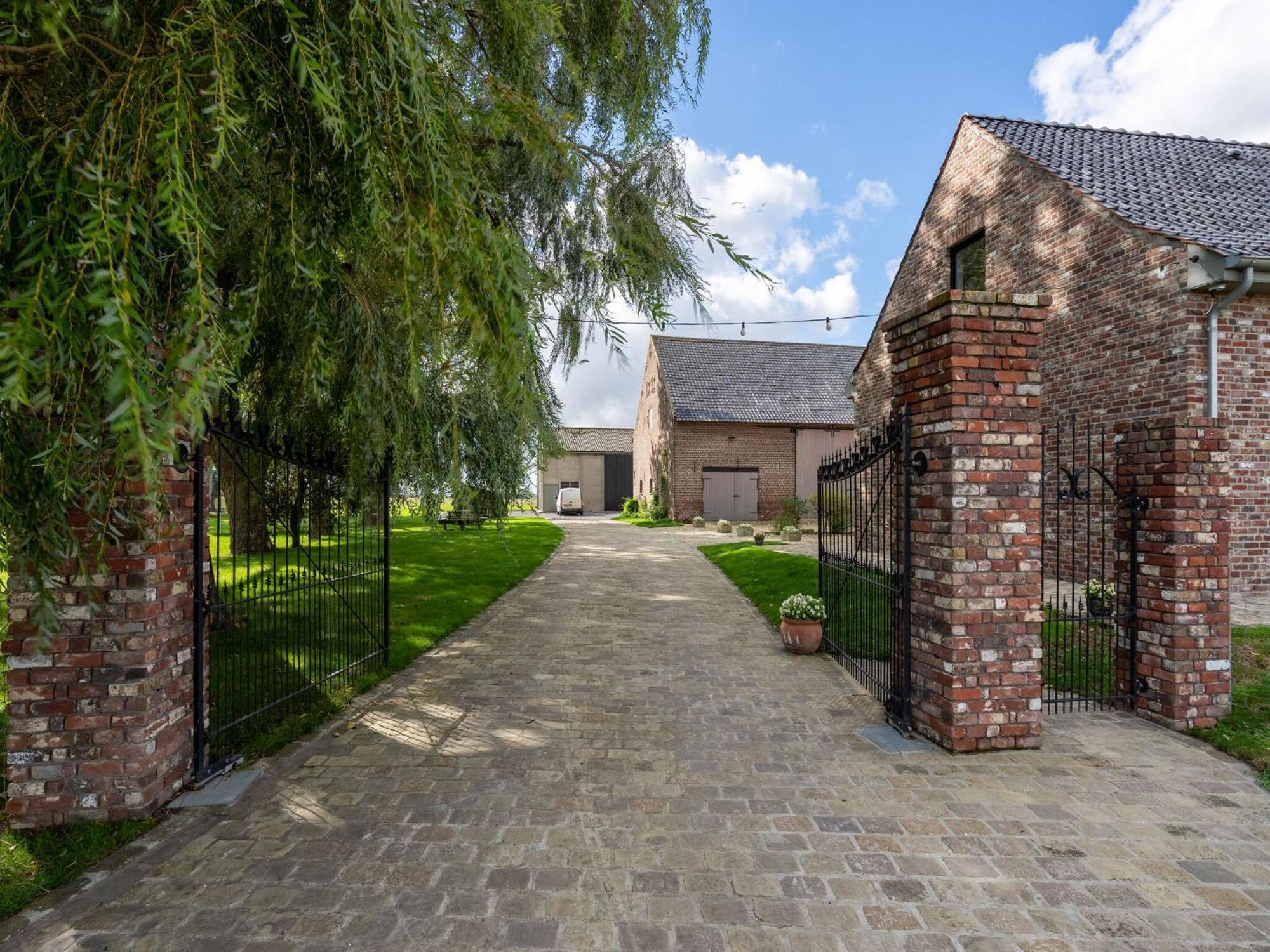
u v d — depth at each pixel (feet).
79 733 9.59
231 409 12.10
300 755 12.48
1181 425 13.64
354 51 6.88
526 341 8.04
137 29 6.57
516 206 17.03
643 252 15.76
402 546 48.70
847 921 7.48
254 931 7.30
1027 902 7.84
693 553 51.11
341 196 8.20
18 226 5.69
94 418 5.75
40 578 6.86
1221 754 12.33
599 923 7.45
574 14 13.24
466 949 7.01
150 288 5.74
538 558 46.11
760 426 81.97
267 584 15.99
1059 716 14.35
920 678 13.46
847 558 19.89
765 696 16.28
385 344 13.16
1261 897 7.93
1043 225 28.94
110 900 7.89
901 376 14.29
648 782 11.29
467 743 13.12
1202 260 21.76
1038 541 12.51
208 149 6.09
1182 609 13.55
